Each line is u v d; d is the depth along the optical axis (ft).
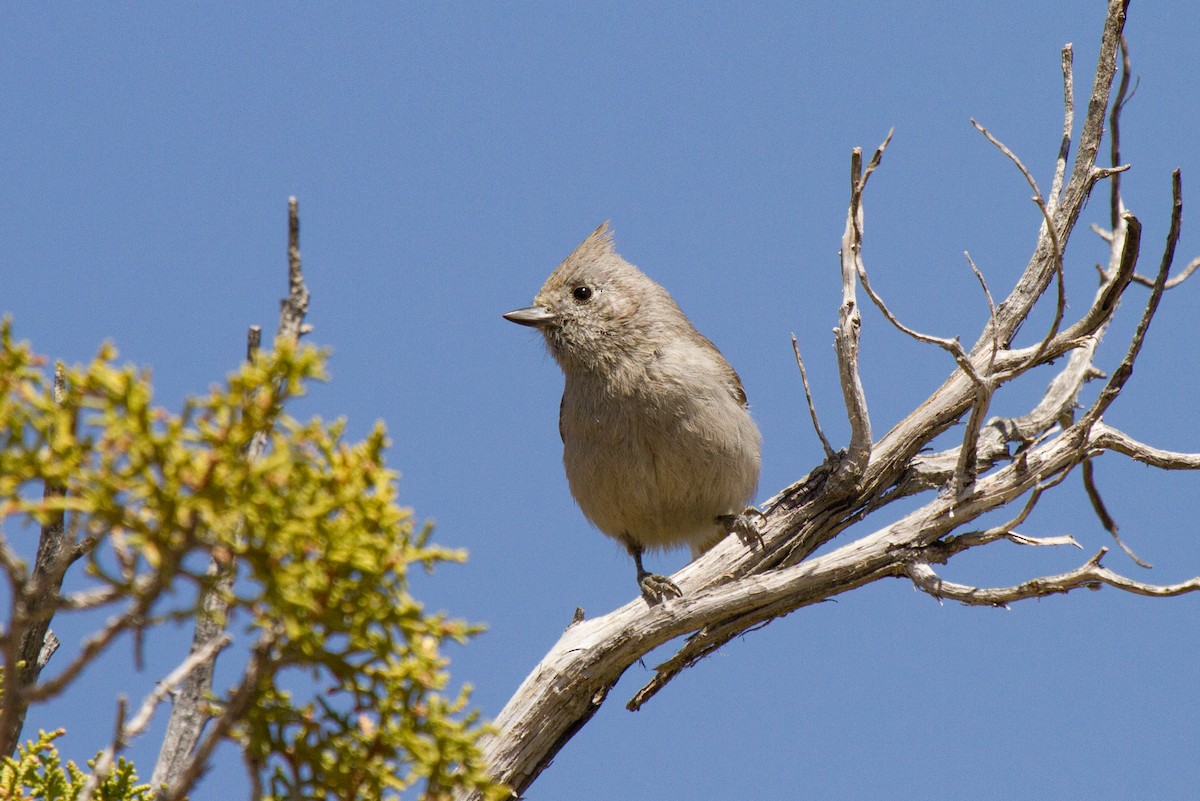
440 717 17.70
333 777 17.81
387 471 16.46
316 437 16.02
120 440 14.80
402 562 16.40
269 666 16.69
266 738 17.92
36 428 15.06
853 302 30.66
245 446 16.93
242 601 15.67
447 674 17.51
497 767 27.66
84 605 14.84
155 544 14.92
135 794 19.26
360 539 16.22
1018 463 28.96
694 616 28.58
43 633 19.92
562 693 28.17
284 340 15.30
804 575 28.68
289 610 15.81
